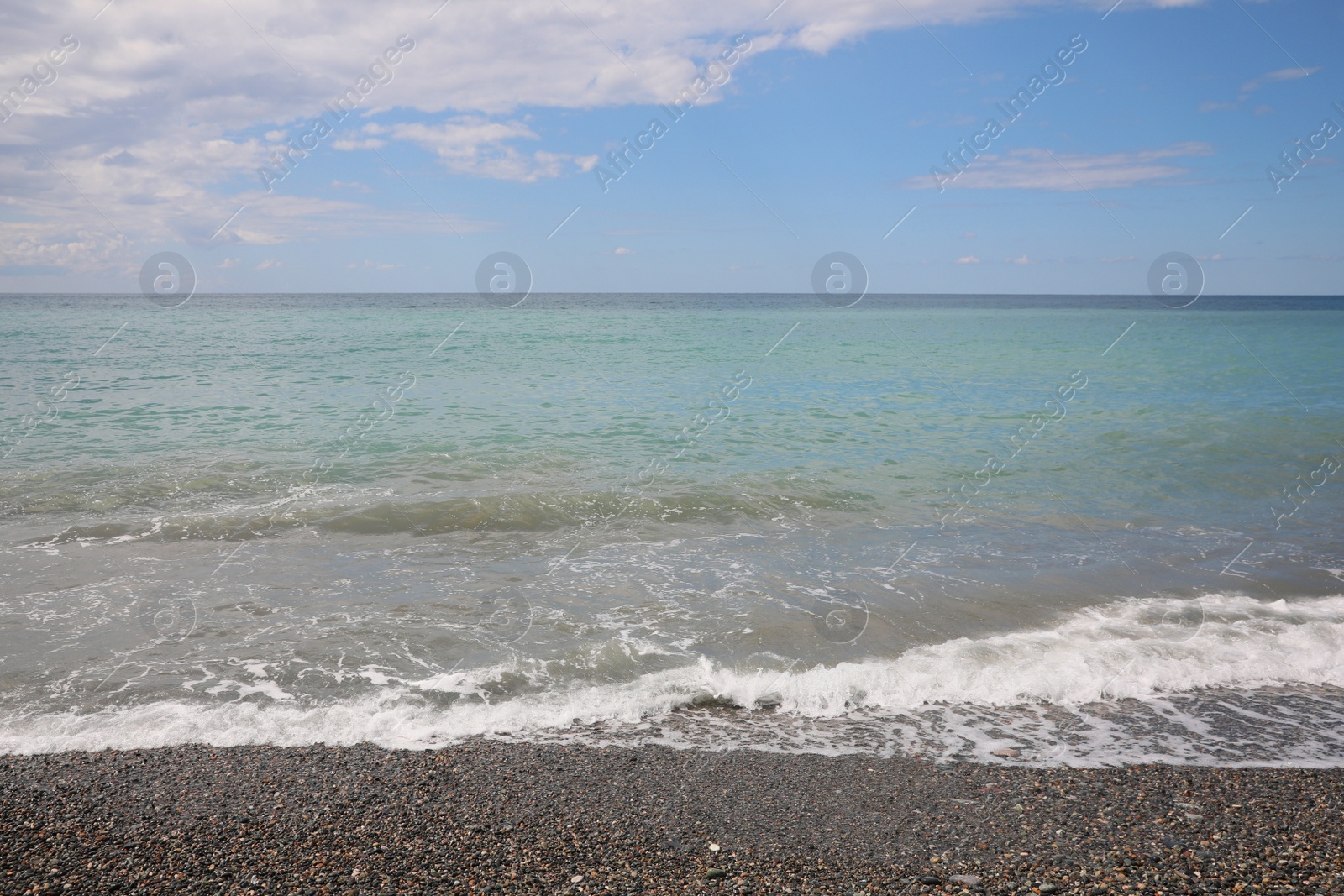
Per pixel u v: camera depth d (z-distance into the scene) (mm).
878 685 5812
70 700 5320
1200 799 4438
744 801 4383
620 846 3904
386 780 4516
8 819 4008
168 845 3824
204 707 5297
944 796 4461
